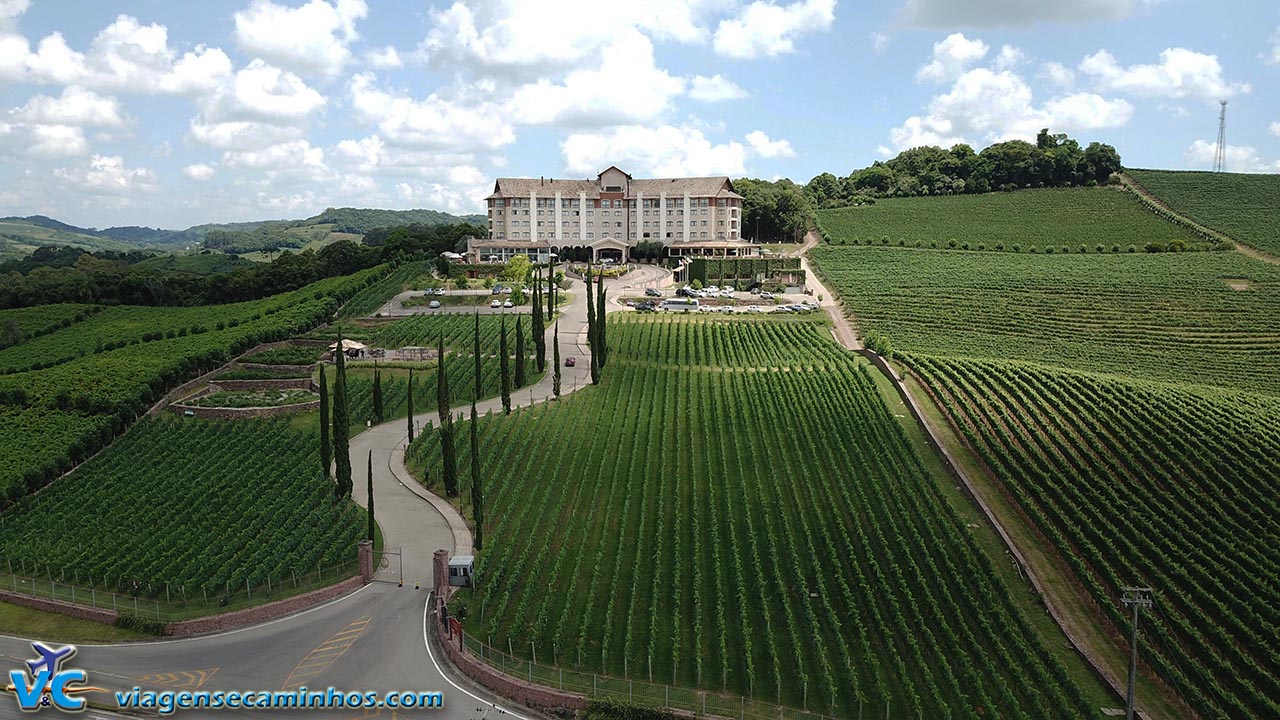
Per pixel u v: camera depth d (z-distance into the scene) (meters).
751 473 100.00
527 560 78.19
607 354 150.12
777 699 58.09
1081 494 88.06
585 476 98.00
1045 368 130.50
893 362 142.00
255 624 68.25
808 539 78.62
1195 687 59.66
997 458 99.88
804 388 127.44
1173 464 94.31
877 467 100.50
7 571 80.06
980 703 57.53
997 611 67.50
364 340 158.75
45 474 98.69
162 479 97.44
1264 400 119.12
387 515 88.00
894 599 68.44
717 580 72.69
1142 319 171.50
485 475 98.00
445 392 102.31
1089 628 68.56
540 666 61.09
